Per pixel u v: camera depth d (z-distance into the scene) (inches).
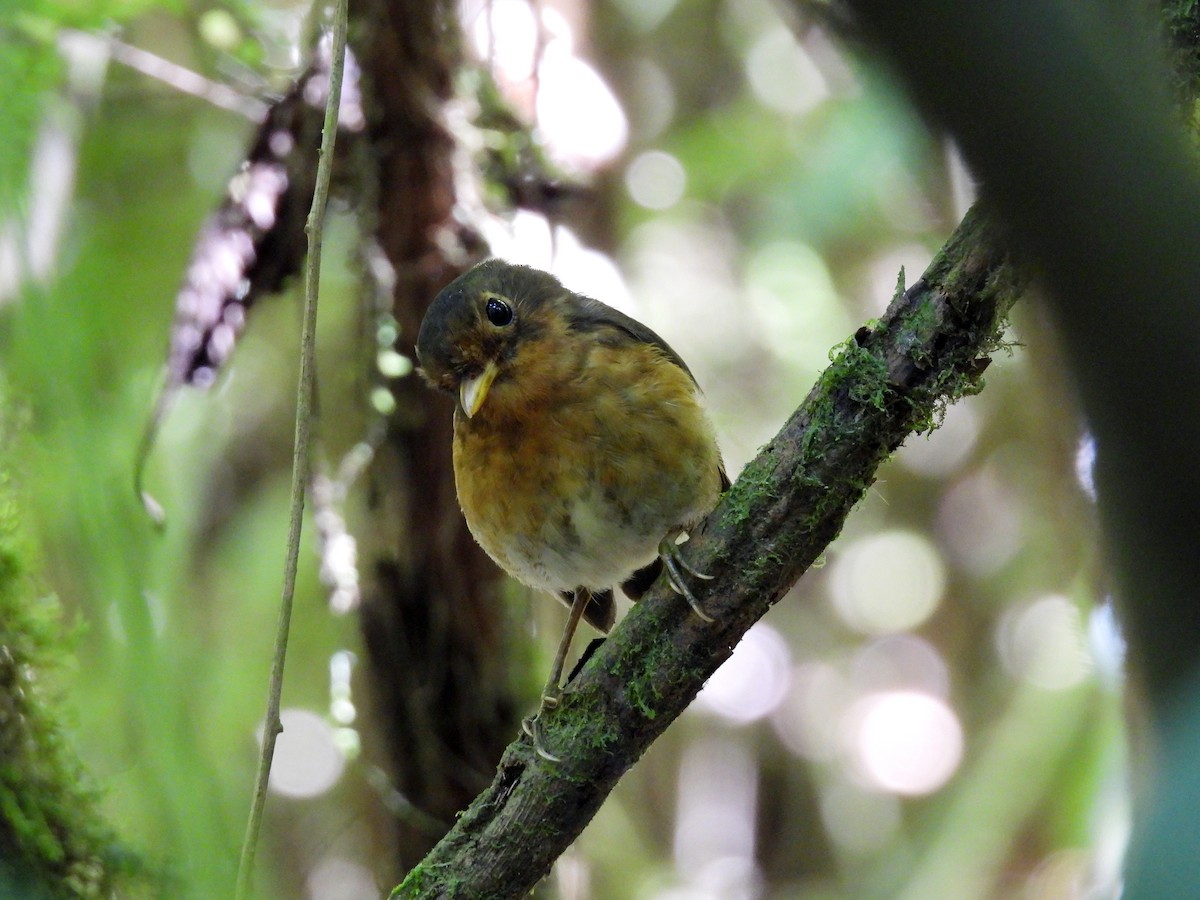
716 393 476.7
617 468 247.4
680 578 197.2
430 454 311.1
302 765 450.0
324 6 297.9
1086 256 66.9
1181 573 65.6
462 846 212.2
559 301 262.8
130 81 406.0
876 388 181.6
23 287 205.9
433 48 302.2
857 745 529.3
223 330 296.4
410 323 308.5
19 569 187.6
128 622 186.7
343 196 304.3
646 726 205.9
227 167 426.0
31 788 177.8
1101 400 68.3
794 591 552.1
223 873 177.9
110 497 195.0
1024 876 403.9
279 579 430.0
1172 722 60.0
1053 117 66.1
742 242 498.6
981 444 512.1
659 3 505.0
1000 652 520.1
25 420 205.8
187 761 181.8
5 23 282.7
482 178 312.2
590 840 437.7
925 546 535.8
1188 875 53.7
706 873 514.9
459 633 314.2
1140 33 72.2
